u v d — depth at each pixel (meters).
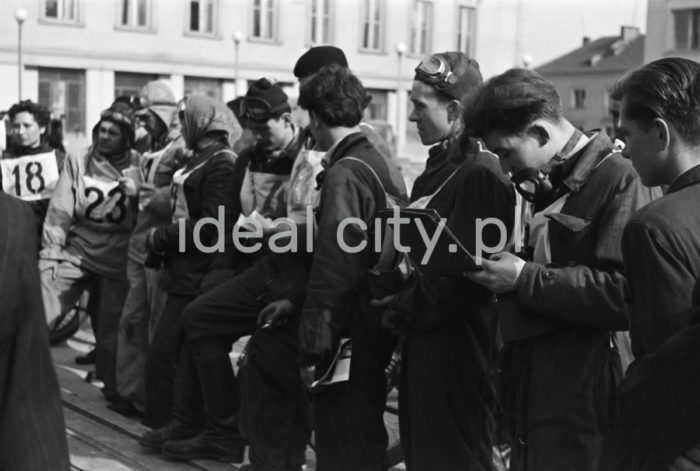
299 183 4.04
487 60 36.50
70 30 27.67
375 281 3.73
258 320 4.23
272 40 31.62
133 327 5.37
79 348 7.23
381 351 3.81
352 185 3.66
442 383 3.38
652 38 30.62
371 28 34.22
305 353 3.65
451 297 3.24
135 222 5.62
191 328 4.48
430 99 3.48
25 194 6.48
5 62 26.58
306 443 4.38
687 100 2.29
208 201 4.69
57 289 5.63
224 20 30.56
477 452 3.24
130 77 29.09
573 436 2.80
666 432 2.07
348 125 3.86
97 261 5.67
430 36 35.19
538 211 2.94
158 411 4.93
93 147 5.78
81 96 28.11
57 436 2.12
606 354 2.83
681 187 2.28
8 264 2.08
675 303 2.17
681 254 2.19
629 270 2.29
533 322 2.85
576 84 52.12
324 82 3.81
